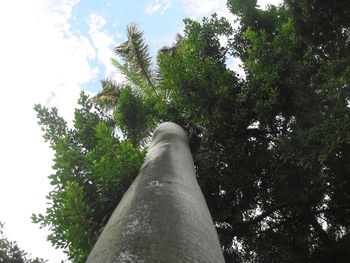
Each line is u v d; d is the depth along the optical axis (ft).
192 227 7.19
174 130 19.72
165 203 8.00
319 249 26.86
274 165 23.84
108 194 17.06
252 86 23.22
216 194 26.09
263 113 22.70
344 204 26.55
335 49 22.26
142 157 15.06
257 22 30.12
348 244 25.44
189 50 25.16
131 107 26.99
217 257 6.81
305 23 21.85
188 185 10.28
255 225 30.01
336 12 19.89
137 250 5.83
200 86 23.13
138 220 7.07
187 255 5.97
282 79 22.41
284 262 28.02
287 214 29.50
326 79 22.02
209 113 23.58
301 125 23.30
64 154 17.07
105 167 15.64
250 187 25.88
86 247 14.53
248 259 30.48
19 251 24.71
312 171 23.48
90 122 21.77
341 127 17.98
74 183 14.42
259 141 25.59
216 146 24.36
